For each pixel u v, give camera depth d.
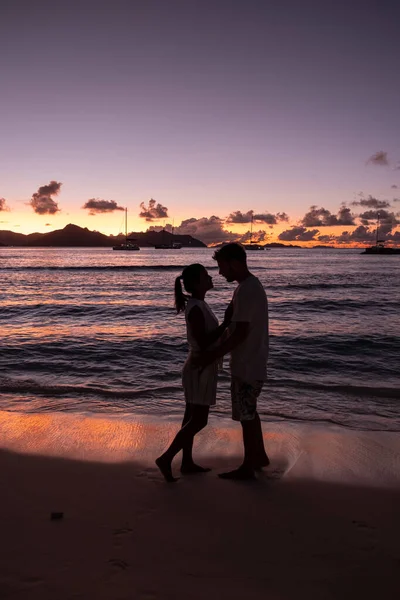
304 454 3.70
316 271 52.88
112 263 69.94
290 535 2.45
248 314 3.08
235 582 2.01
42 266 56.38
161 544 2.34
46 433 4.14
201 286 3.21
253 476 3.26
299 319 13.15
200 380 3.20
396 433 4.23
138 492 2.99
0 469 3.35
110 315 13.80
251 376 3.17
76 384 6.20
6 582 1.99
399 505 2.83
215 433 4.22
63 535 2.41
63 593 1.91
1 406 5.11
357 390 5.85
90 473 3.29
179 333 10.25
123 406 5.12
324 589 1.97
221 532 2.47
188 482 3.16
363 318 13.43
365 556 2.24
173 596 1.90
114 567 2.12
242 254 3.13
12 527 2.50
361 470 3.38
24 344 8.88
